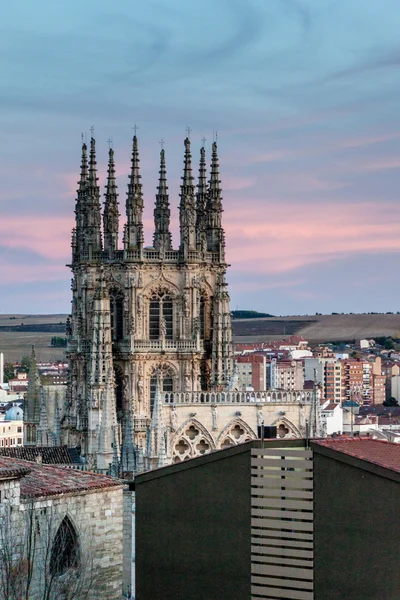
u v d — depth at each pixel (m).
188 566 137.62
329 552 130.50
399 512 127.06
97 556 154.75
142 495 139.88
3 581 141.88
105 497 155.50
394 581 127.25
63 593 149.38
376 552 128.25
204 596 136.88
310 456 131.88
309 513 131.62
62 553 148.62
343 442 136.75
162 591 138.88
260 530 134.00
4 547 143.88
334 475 130.50
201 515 137.25
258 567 134.00
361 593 128.88
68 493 151.00
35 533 145.00
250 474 134.75
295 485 132.38
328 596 130.38
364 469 128.88
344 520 129.75
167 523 138.88
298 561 131.75
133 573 178.50
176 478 138.62
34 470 155.88
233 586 135.25
